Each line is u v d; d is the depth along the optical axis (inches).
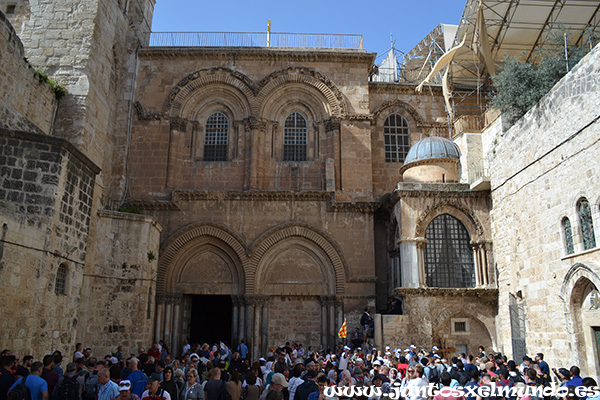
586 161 746.2
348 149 1258.6
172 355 1134.4
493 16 1195.3
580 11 1173.7
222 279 1189.1
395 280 1169.4
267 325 1163.3
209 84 1304.1
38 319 635.5
